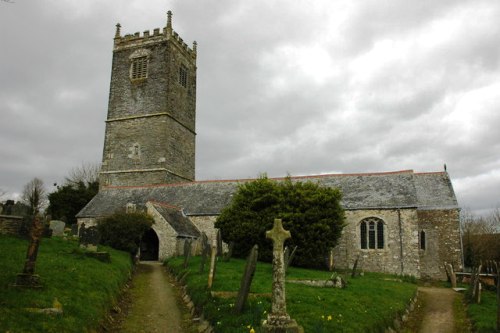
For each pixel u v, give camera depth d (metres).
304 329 9.33
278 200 25.66
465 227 56.41
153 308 13.10
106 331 10.17
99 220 29.06
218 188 35.12
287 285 14.88
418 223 30.53
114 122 41.44
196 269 18.41
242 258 25.77
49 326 8.41
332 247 25.42
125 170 39.97
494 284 20.66
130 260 23.36
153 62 41.22
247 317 9.73
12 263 12.48
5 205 22.92
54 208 43.09
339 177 33.31
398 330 12.28
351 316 10.98
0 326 7.75
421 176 34.12
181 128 42.34
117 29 43.34
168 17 41.50
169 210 30.94
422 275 29.45
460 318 14.31
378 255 28.25
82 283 12.30
